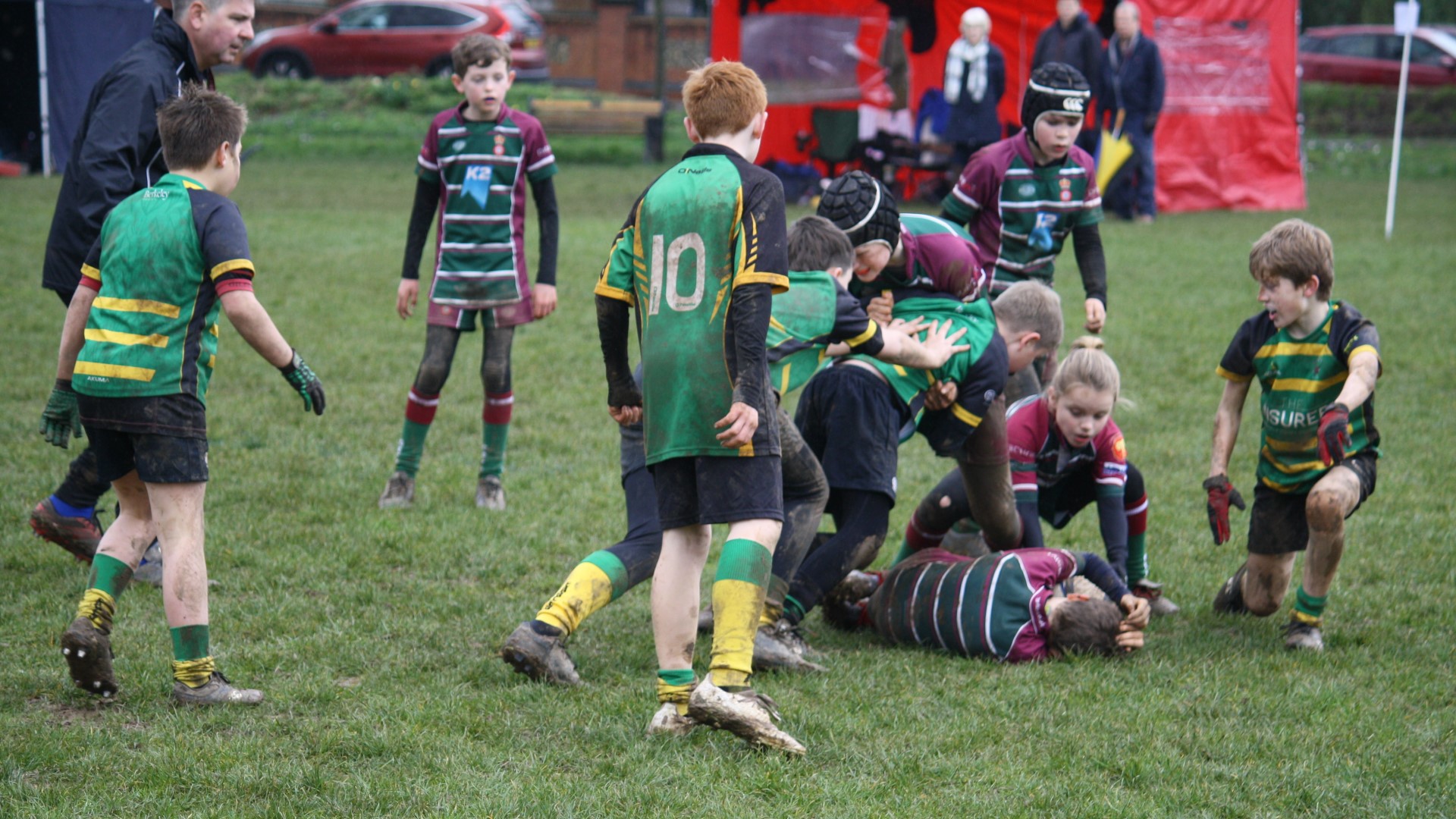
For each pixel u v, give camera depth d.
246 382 18.88
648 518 9.65
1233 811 7.54
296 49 69.06
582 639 10.42
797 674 9.62
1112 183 39.84
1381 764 8.19
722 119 8.26
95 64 43.84
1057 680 9.57
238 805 7.34
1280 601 11.09
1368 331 10.22
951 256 10.43
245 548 12.08
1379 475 15.39
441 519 13.32
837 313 9.10
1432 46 70.06
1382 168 56.78
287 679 9.28
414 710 8.73
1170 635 10.80
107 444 8.73
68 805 7.24
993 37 42.44
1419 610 11.32
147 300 8.55
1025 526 10.95
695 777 7.78
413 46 68.75
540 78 72.44
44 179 42.28
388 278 27.02
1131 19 38.91
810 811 7.42
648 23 91.44
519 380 19.66
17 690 8.89
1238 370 10.90
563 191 44.75
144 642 9.84
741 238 7.91
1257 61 42.69
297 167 51.38
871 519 10.14
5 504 13.01
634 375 9.36
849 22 42.75
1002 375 10.23
